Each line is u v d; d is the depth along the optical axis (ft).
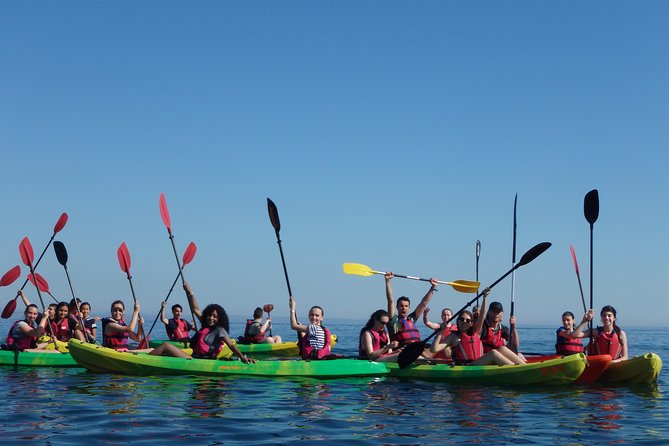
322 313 37.22
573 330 37.45
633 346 94.68
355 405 26.03
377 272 38.81
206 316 35.60
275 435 20.39
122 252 41.14
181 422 22.03
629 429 22.18
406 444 19.54
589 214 37.91
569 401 27.81
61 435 19.75
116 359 34.73
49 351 40.32
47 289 46.88
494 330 35.50
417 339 38.40
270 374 34.12
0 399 26.27
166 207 44.78
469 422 22.95
